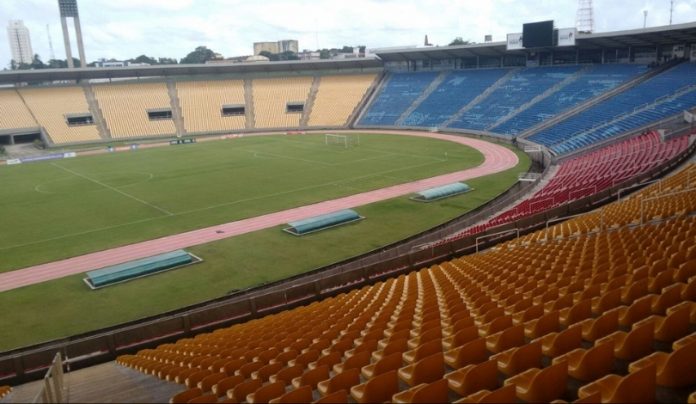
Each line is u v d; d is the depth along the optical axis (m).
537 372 9.15
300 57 198.50
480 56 103.50
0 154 82.88
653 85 71.50
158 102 104.69
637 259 16.34
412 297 18.16
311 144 82.75
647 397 7.68
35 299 29.72
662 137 51.56
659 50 79.50
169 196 51.88
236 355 14.26
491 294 17.12
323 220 40.81
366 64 114.44
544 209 33.97
